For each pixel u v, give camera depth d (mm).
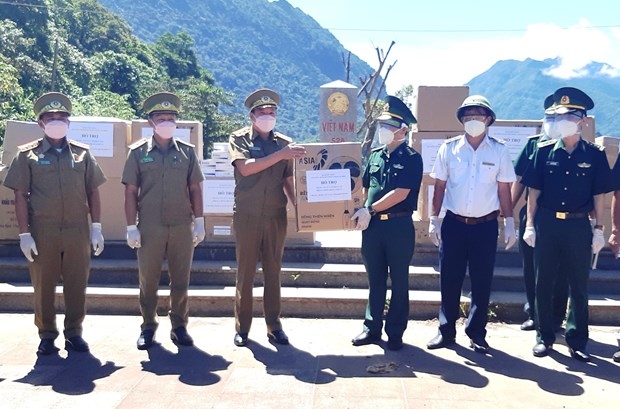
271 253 4926
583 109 4559
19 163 4613
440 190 4914
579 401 3896
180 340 4898
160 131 4809
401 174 4703
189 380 4191
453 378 4262
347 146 4969
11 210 6387
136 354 4699
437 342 4871
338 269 6180
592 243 4742
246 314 4934
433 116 6434
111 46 62250
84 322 5492
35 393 3955
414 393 3998
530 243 4773
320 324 5516
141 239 4828
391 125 4742
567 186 4586
